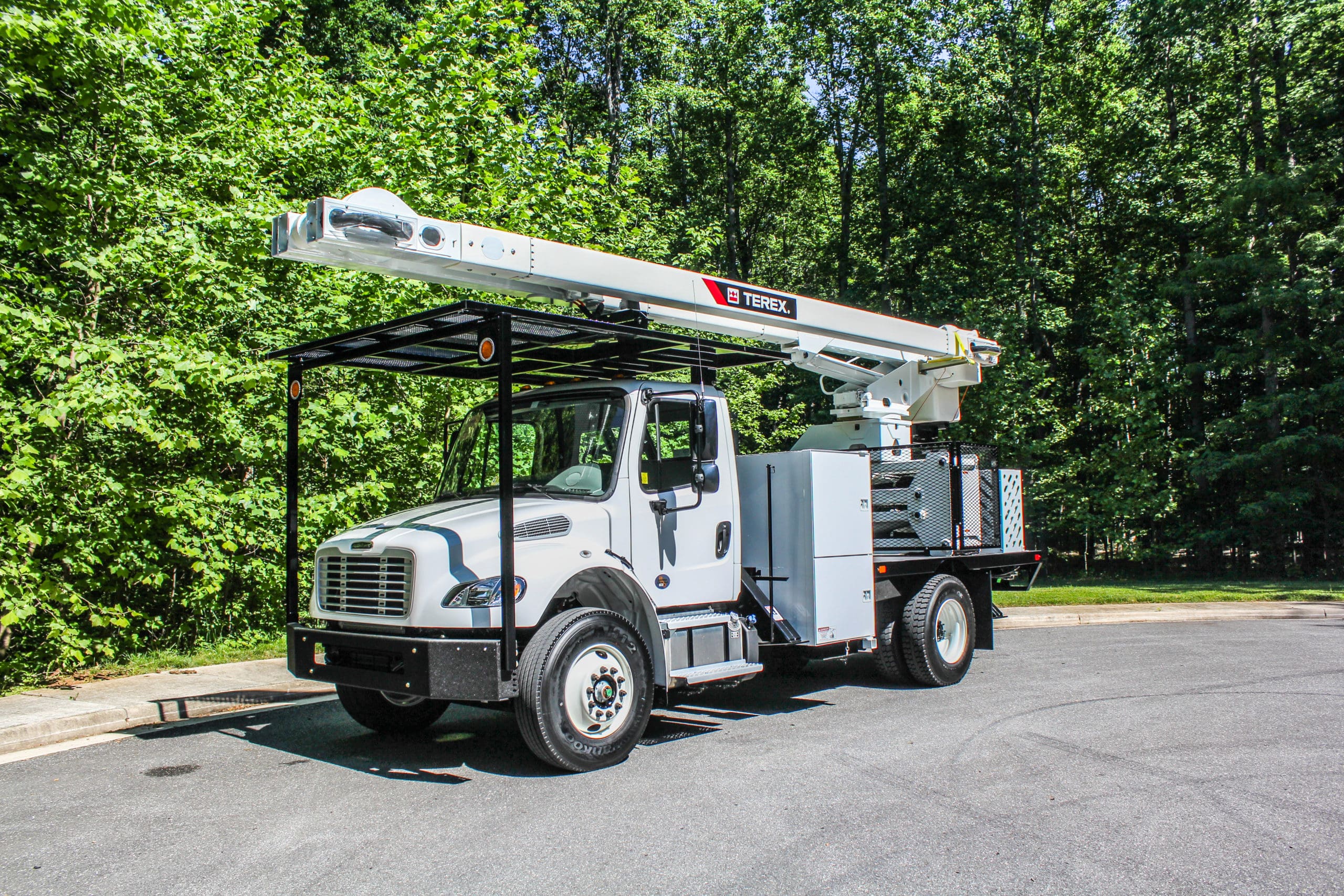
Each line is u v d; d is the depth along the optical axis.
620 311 7.78
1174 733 7.08
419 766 6.42
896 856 4.56
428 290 11.86
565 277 7.31
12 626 9.91
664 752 6.74
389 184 12.45
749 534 8.26
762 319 9.02
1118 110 28.06
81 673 9.68
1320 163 21.89
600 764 6.22
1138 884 4.20
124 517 9.84
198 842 4.86
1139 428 23.47
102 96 9.96
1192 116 27.61
